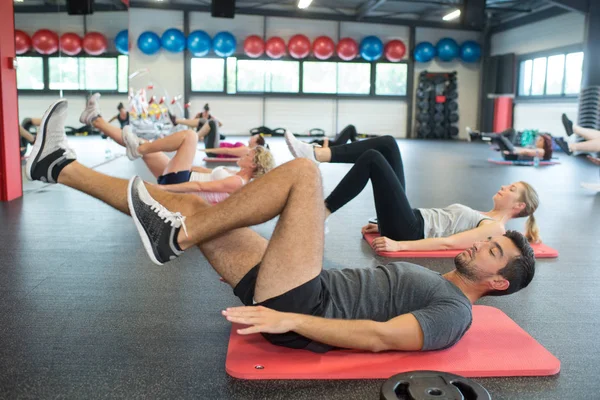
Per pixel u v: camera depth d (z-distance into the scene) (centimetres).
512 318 246
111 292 270
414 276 192
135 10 1543
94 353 200
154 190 207
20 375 182
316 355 193
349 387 176
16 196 534
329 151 342
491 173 834
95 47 746
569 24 1326
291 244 176
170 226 184
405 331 178
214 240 195
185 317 238
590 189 680
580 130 668
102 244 364
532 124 1488
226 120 1628
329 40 1558
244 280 190
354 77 1664
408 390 160
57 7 619
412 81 1692
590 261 347
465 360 191
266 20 1605
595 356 208
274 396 171
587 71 1150
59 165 197
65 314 239
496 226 333
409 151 1222
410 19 1655
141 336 216
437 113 1686
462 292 194
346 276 195
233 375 182
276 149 1169
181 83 1581
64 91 646
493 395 175
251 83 1617
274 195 177
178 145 417
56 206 497
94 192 198
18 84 527
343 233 416
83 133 735
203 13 1570
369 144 343
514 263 193
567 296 279
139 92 1020
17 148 533
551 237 416
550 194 637
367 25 1653
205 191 381
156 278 294
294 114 1658
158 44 1518
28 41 545
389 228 337
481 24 1096
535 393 177
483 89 1706
